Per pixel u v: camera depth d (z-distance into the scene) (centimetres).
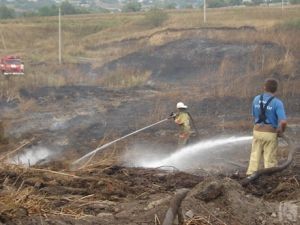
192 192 643
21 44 4497
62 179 748
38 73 2473
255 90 1947
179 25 3503
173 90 2161
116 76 2467
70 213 603
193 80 2447
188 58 2800
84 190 700
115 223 575
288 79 2059
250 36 2897
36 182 716
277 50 2627
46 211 595
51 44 4081
